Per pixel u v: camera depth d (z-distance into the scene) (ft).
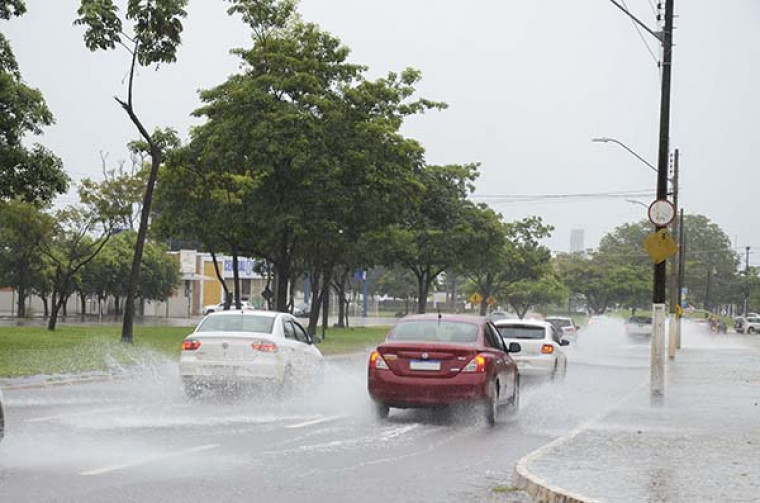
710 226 510.99
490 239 190.49
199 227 127.85
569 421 53.52
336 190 119.14
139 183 142.82
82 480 31.09
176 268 254.27
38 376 69.26
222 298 319.27
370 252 173.99
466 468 36.19
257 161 117.60
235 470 33.88
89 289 223.51
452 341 50.98
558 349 77.15
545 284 312.91
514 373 55.88
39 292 227.20
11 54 92.58
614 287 361.51
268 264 184.75
